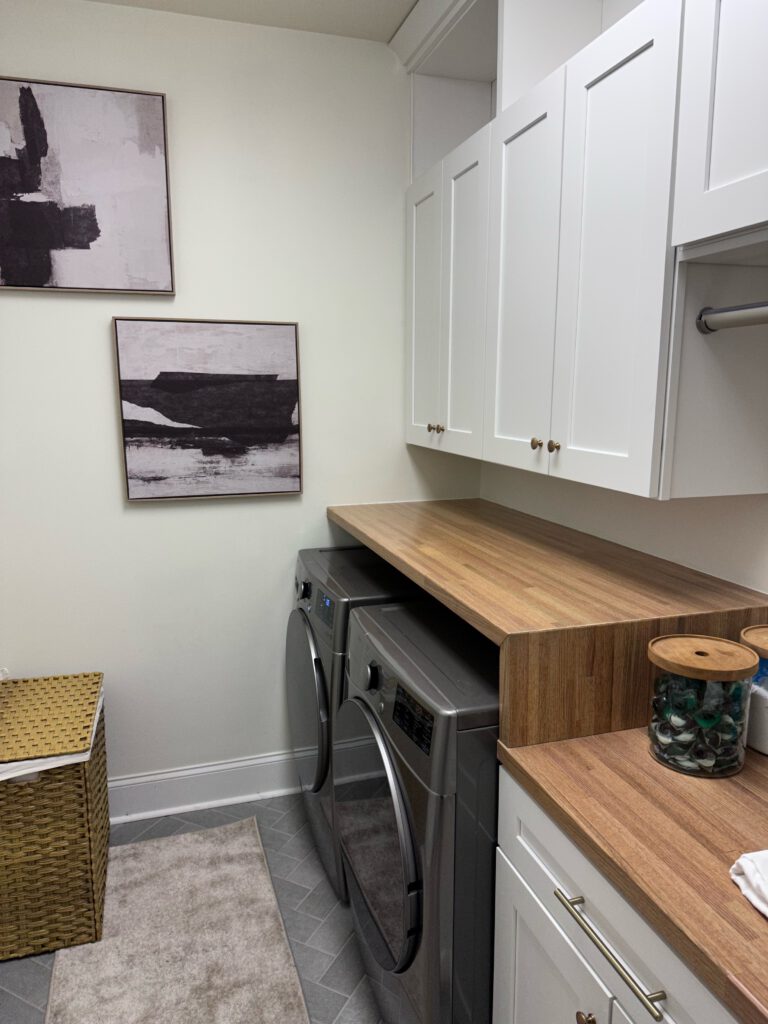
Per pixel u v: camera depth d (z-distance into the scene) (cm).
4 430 220
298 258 240
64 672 237
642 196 125
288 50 229
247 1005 173
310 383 249
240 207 231
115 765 248
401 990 150
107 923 200
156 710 249
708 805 108
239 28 224
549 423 161
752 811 106
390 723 146
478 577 160
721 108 108
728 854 96
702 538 162
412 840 136
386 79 240
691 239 115
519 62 175
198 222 228
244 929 197
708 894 88
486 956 138
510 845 126
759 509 145
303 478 253
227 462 240
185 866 224
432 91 243
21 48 206
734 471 133
